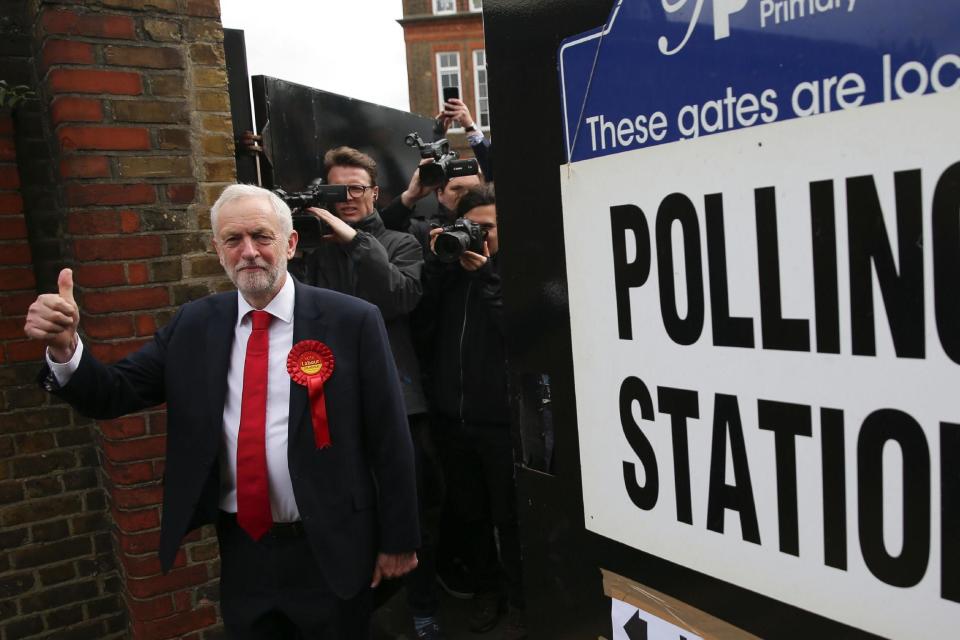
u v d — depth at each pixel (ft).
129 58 7.35
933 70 2.07
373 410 5.87
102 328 7.37
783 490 2.62
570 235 3.32
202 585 8.00
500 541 8.27
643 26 2.86
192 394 5.63
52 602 8.33
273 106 9.35
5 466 7.98
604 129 3.08
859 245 2.30
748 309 2.64
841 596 2.48
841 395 2.41
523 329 3.66
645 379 3.07
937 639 2.24
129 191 7.43
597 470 3.35
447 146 10.12
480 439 8.11
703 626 2.96
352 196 8.46
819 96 2.34
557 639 3.73
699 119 2.71
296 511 5.65
